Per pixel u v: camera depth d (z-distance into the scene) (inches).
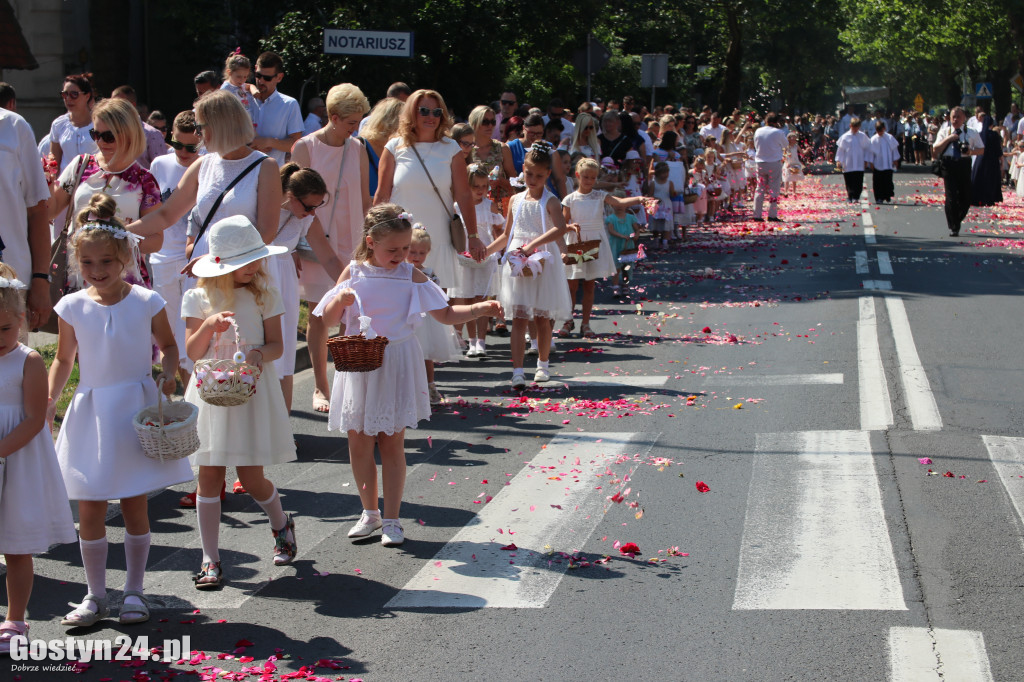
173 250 288.2
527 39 925.8
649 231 722.8
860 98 3284.9
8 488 170.2
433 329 275.4
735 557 207.6
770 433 289.9
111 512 242.5
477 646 174.4
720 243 763.4
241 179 248.4
